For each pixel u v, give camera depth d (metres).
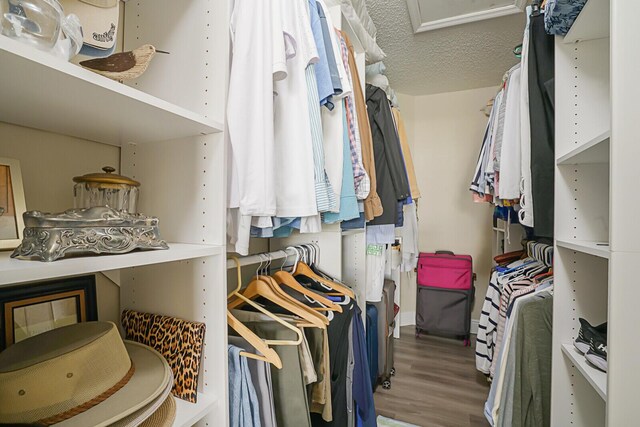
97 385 0.50
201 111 0.72
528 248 2.11
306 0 0.90
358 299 1.65
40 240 0.44
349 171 1.14
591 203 0.97
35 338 0.54
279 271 1.19
